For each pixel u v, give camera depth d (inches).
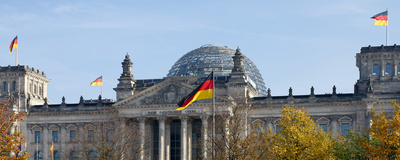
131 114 7381.9
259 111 7460.6
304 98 7357.3
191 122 7391.7
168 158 7426.2
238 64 7549.2
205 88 5359.3
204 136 6343.5
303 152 4724.4
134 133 6934.1
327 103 7253.9
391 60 7204.7
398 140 3951.8
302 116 4921.3
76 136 7529.5
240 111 5826.8
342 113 7239.2
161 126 7268.7
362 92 7219.5
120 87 7805.1
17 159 3816.4
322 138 5036.9
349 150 5152.6
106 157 6013.8
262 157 5032.0
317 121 7298.2
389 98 7007.9
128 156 6456.7
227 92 7445.9
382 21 7042.3
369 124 6958.7
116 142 6520.7
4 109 4067.4
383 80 7185.0
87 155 6314.0
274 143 4852.4
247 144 4793.3
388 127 4082.2
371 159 4111.7
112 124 6860.2
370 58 7268.7
